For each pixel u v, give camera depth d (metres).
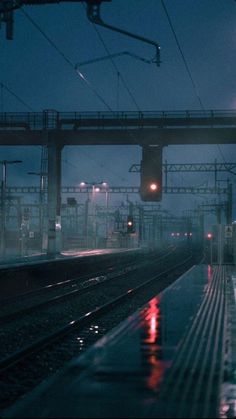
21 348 13.68
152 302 17.31
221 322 12.70
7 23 17.06
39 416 5.22
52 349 14.72
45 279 34.44
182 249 115.31
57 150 45.47
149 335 10.47
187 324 12.11
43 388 6.32
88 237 90.38
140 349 8.98
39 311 22.36
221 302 17.44
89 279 41.09
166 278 42.75
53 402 5.70
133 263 64.31
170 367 7.59
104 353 8.49
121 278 41.78
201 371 7.41
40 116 45.16
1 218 59.41
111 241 88.62
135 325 11.89
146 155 43.09
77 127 45.06
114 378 6.82
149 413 5.39
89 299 27.42
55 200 46.03
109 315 21.91
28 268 30.38
